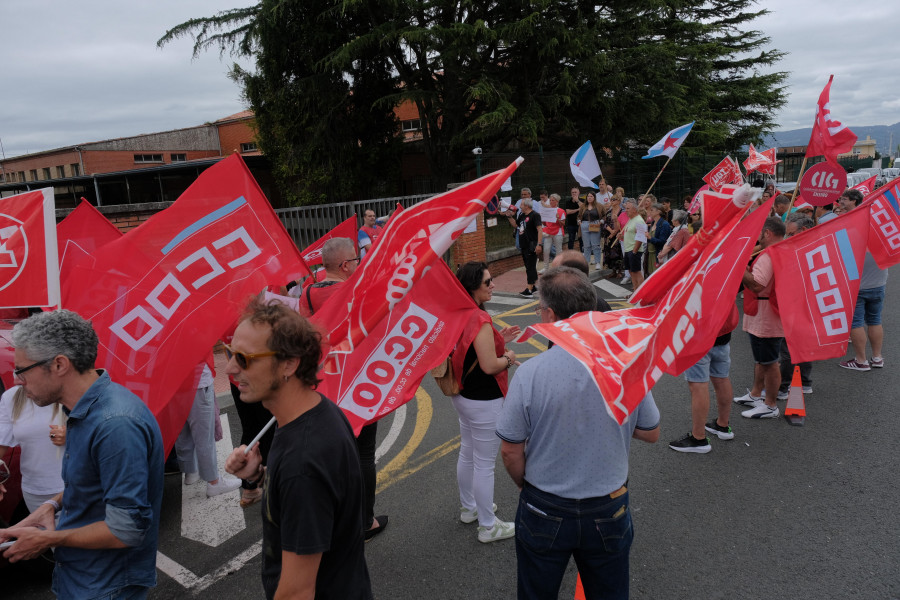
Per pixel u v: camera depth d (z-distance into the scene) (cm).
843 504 381
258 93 2034
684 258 255
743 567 325
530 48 1814
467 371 334
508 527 360
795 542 345
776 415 521
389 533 373
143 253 312
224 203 324
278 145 2127
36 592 332
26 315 420
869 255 604
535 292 1128
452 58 1720
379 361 313
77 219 406
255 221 330
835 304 444
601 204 1290
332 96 1903
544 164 1531
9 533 193
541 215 1205
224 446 530
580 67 1814
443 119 2067
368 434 352
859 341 623
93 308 305
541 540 218
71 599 207
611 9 2017
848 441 468
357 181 2042
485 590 316
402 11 1744
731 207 238
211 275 322
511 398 220
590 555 219
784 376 575
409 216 277
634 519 376
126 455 200
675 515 379
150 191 2167
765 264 478
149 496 215
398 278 279
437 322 322
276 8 1738
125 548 205
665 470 437
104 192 2242
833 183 666
